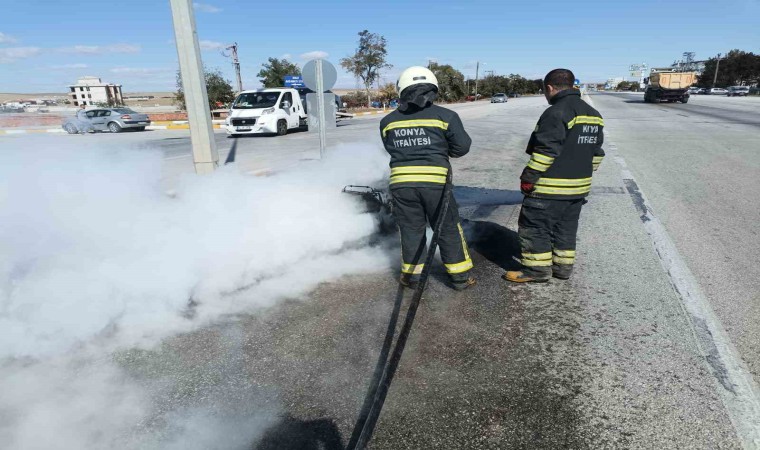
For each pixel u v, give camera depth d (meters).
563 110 3.13
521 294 3.48
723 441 2.04
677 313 3.13
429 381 2.50
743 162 8.95
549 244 3.56
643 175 7.77
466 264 3.49
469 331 2.98
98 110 21.30
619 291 3.48
